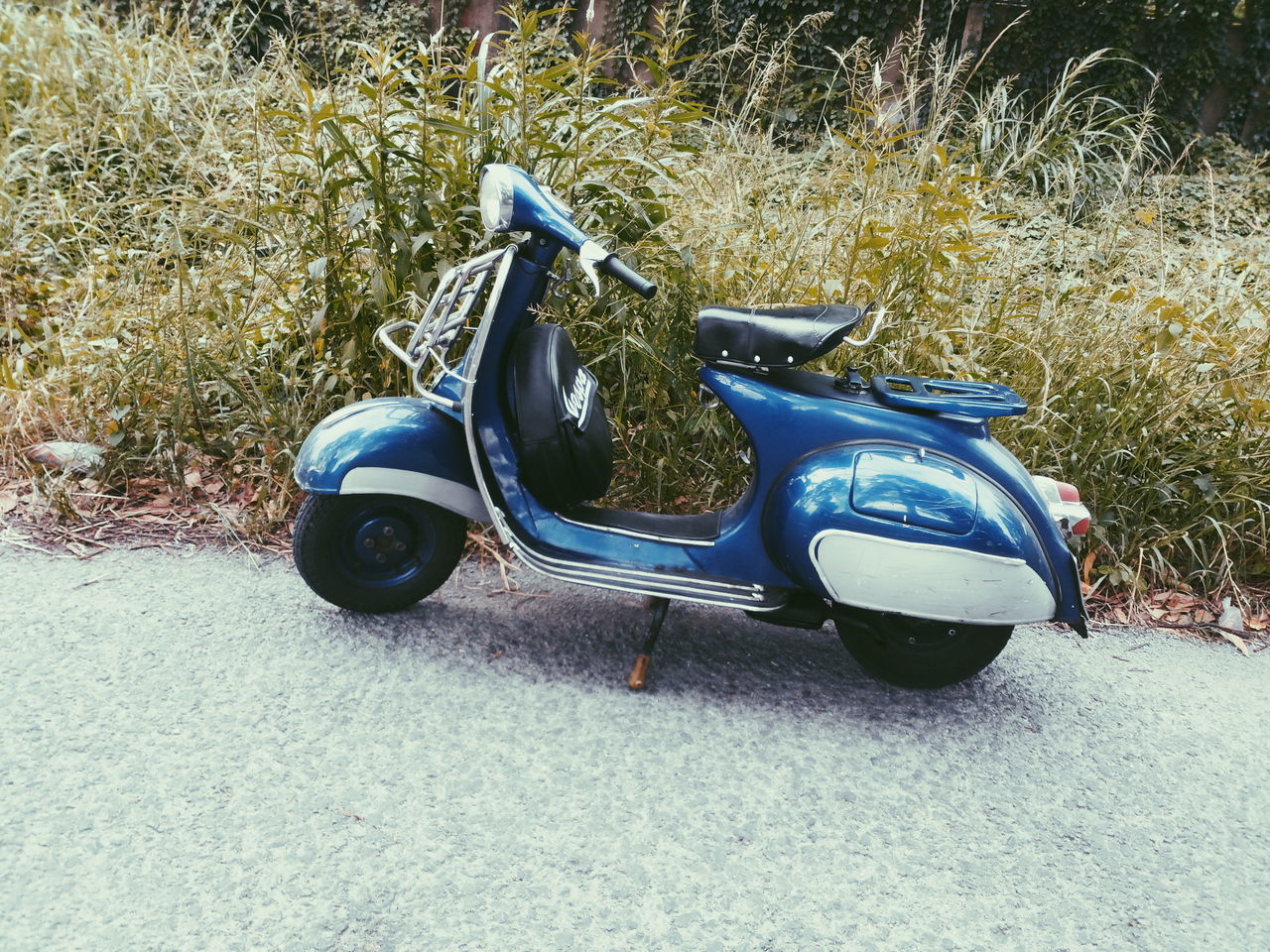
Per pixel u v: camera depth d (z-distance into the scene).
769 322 2.40
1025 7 10.71
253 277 3.54
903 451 2.41
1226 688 2.88
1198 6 10.57
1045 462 3.55
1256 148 11.00
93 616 2.54
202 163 4.54
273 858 1.79
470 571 3.06
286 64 4.70
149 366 3.43
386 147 3.26
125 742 2.06
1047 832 2.13
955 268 3.74
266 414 3.37
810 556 2.36
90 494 3.22
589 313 3.35
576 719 2.34
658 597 2.51
